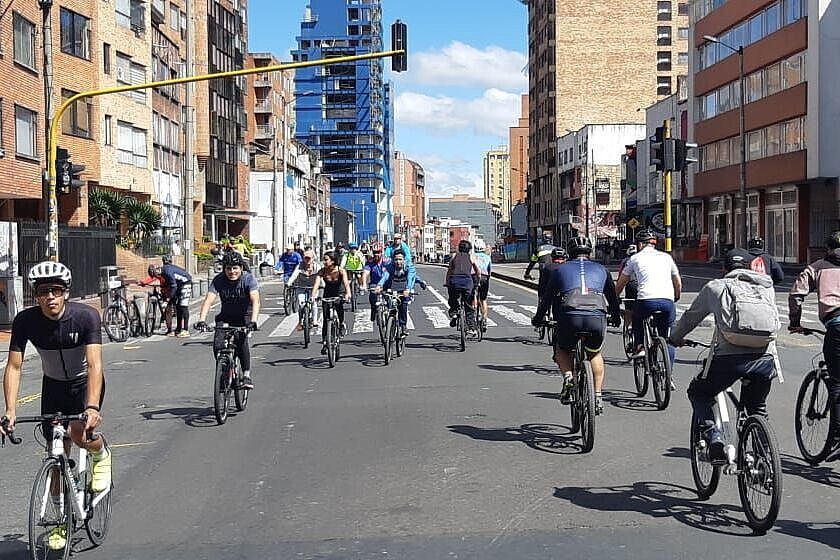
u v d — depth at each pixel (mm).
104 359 16938
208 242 61531
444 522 6332
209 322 24250
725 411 6711
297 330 21391
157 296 21406
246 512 6688
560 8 101375
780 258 51281
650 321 11055
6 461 8641
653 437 8984
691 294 30266
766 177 50562
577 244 8938
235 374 10648
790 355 15258
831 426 7375
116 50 41969
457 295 16797
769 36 49875
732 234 58562
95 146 38156
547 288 8953
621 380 12672
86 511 5844
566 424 9703
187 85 39844
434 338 18781
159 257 44312
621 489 7105
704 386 6613
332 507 6758
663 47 100625
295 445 8922
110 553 5844
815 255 41281
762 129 51781
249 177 82688
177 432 9734
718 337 6484
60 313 5609
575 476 7520
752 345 6348
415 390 12141
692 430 6891
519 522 6297
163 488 7418
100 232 32688
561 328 8719
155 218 44188
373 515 6535
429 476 7594
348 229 139375
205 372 14633
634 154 78938
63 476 5598
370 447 8734
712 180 58875
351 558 5629
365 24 154875
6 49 28312
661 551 5648
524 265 72625
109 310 20031
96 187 40344
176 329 21016
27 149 30234
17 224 24844
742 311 6273
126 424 10273
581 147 93438
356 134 154500
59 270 5547
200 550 5859
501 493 7039
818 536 5922
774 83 50125
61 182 19516
